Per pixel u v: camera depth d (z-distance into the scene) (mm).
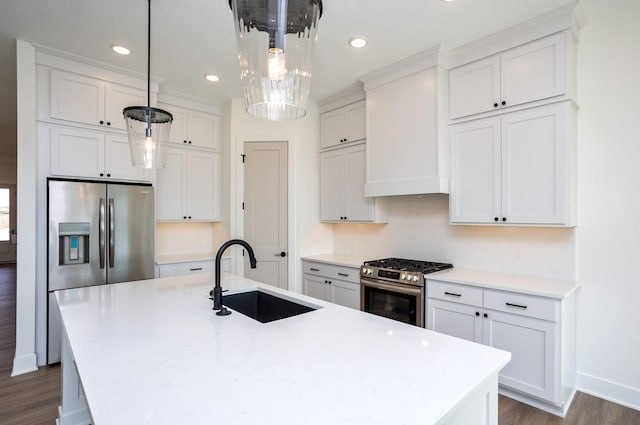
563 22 2363
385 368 1121
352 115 3861
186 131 4059
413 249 3623
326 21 2465
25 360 2830
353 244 4238
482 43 2727
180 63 3139
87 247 3094
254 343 1334
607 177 2459
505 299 2408
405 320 2979
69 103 3072
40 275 2934
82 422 2154
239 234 4074
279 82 1362
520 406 2371
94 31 2600
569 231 2600
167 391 968
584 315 2549
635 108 2367
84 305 1872
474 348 1291
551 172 2424
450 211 2967
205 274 2826
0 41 2766
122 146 3375
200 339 1374
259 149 4098
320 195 4266
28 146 2830
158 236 4184
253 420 833
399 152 3197
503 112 2652
